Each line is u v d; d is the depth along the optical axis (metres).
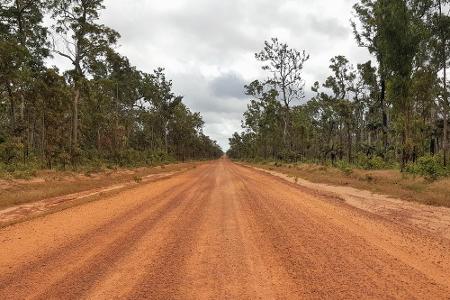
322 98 54.38
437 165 21.66
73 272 5.78
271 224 9.59
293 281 5.29
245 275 5.57
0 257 6.80
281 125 71.62
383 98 38.88
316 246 7.30
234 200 14.66
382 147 43.56
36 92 32.56
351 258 6.46
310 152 78.50
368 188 19.42
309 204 13.57
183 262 6.27
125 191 18.58
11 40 32.88
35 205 14.75
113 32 40.09
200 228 9.13
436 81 33.94
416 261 6.35
